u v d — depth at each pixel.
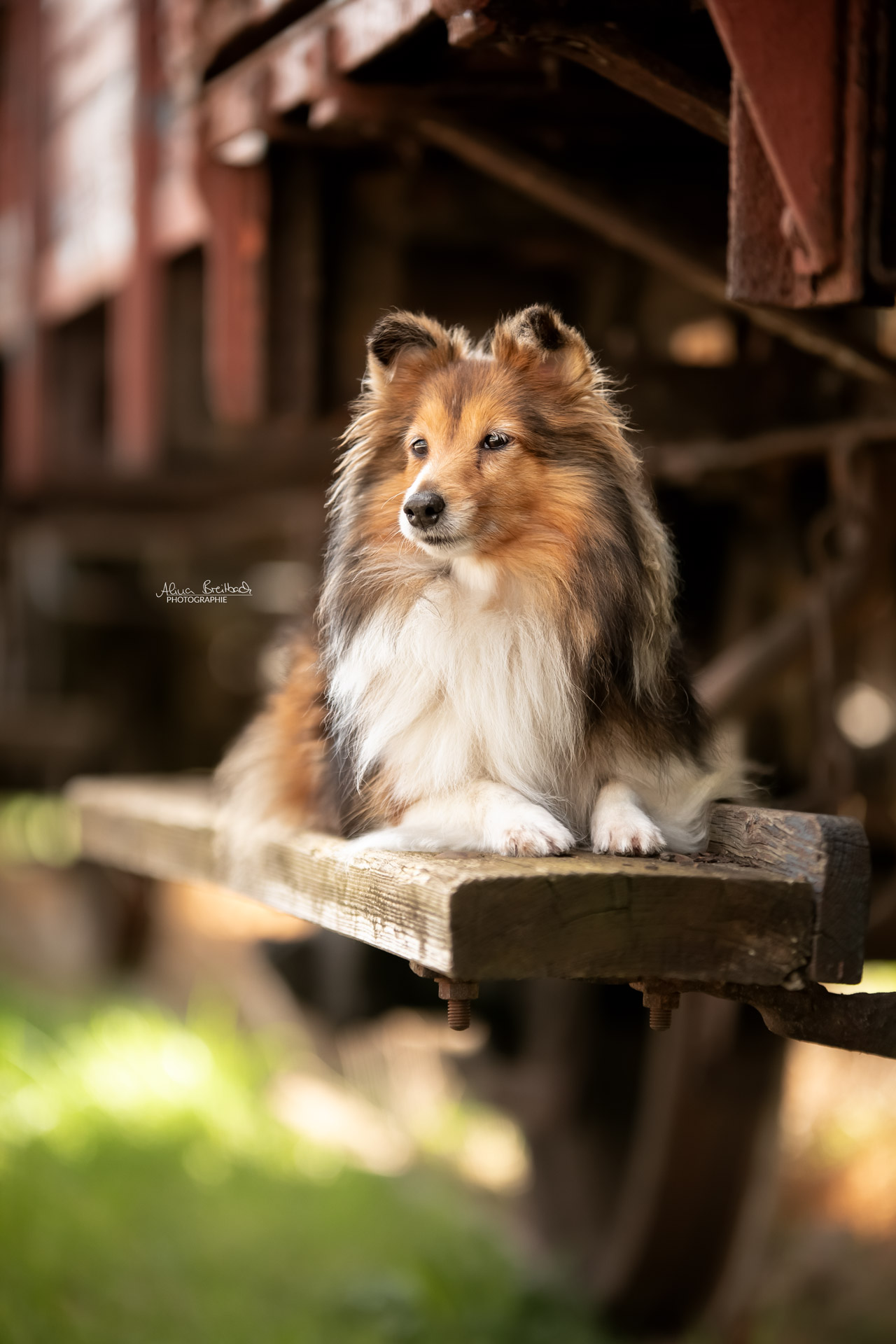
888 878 6.61
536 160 5.12
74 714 10.99
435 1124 10.24
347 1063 9.92
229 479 10.33
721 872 3.22
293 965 7.71
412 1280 7.48
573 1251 7.66
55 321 11.70
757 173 3.50
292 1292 7.14
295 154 6.52
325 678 4.53
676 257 5.18
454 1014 3.02
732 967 3.12
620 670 3.96
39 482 10.55
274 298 6.61
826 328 4.71
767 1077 6.56
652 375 6.99
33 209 11.85
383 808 4.08
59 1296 6.39
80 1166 7.96
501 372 4.12
